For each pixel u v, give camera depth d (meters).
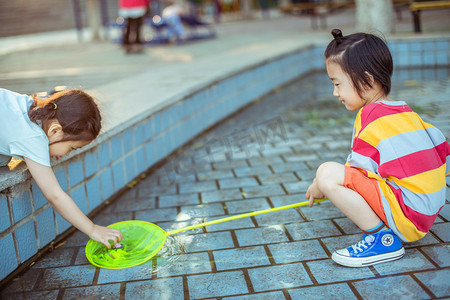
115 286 2.03
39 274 2.15
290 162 3.42
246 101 5.24
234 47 7.91
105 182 2.89
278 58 6.03
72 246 2.41
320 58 7.18
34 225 2.27
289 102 5.27
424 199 1.96
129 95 3.89
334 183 2.04
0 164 2.14
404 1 8.74
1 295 2.00
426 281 1.90
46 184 2.06
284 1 19.33
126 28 8.18
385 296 1.83
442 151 2.08
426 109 4.21
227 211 2.72
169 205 2.84
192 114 4.09
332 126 4.21
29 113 2.05
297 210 2.67
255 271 2.08
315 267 2.08
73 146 2.12
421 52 6.35
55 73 6.38
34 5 15.00
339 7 9.90
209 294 1.93
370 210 2.02
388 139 1.95
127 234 2.38
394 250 2.05
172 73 5.01
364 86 2.03
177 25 9.40
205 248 2.32
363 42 2.03
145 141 3.37
